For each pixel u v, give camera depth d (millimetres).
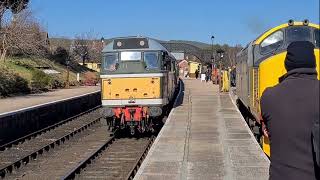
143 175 10156
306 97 3650
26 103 26453
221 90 37312
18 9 44594
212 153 12570
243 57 18469
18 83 35312
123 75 18938
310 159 3605
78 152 16375
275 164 3723
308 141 3607
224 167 10805
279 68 11828
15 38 44031
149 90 18906
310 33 12969
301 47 3791
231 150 12836
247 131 16406
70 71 59188
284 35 13148
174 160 11727
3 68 35438
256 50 13477
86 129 22484
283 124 3666
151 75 18891
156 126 20453
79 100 31516
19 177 12672
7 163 14305
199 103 28094
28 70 41250
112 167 13922
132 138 19453
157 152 12859
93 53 93500
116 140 19000
